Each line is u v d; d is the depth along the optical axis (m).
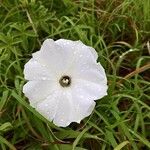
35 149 0.20
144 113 0.21
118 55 0.24
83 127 0.20
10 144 0.19
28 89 0.19
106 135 0.19
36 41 0.24
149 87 0.22
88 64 0.19
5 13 0.26
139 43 0.25
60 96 0.19
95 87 0.19
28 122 0.19
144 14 0.26
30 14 0.25
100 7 0.27
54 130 0.20
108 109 0.20
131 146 0.20
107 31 0.25
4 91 0.20
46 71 0.19
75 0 0.27
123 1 0.27
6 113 0.21
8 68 0.21
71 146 0.19
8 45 0.22
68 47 0.19
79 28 0.23
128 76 0.21
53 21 0.25
